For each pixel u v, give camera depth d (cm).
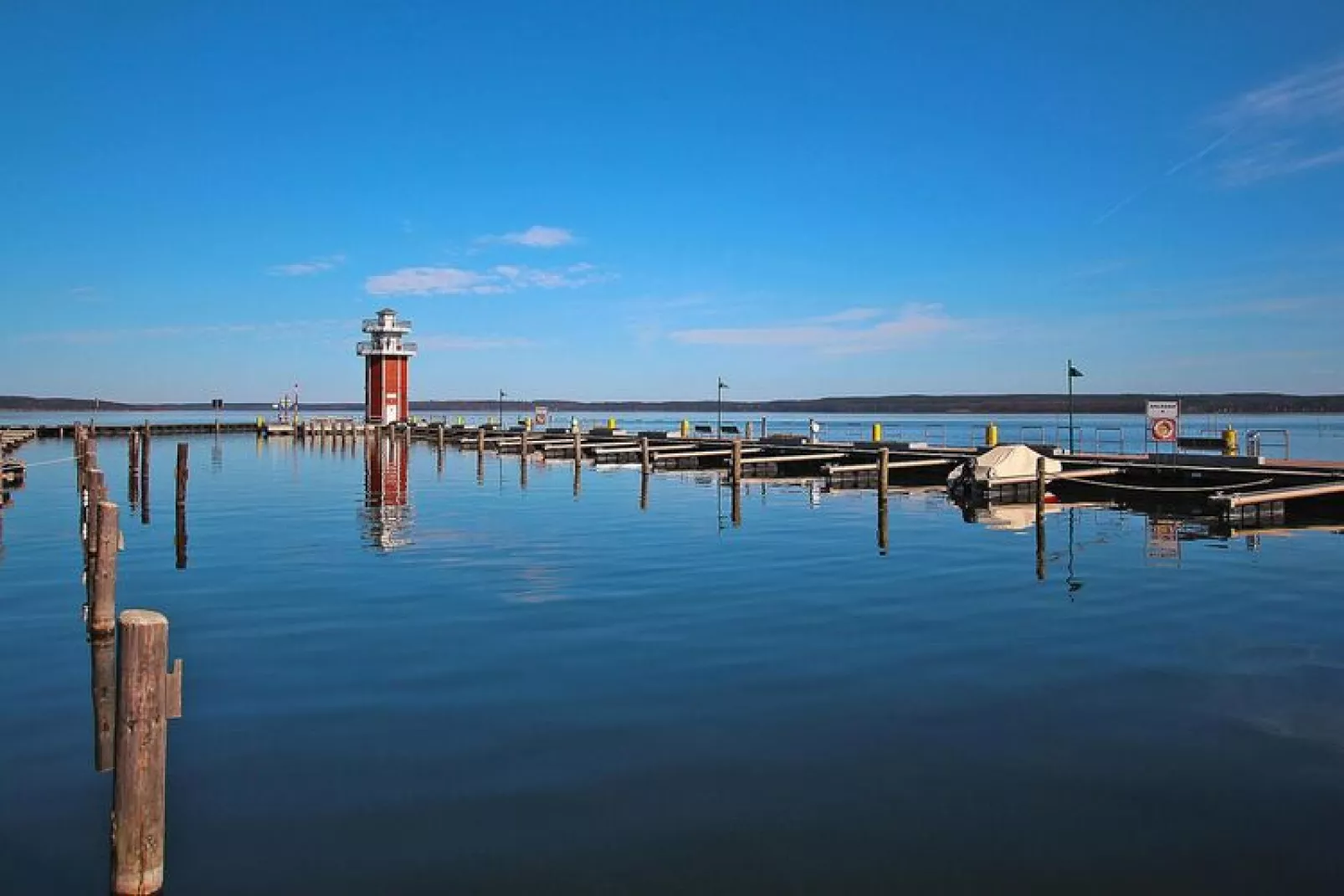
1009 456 3275
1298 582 1788
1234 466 3300
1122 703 1073
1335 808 795
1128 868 696
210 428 10869
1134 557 2083
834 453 4400
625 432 7562
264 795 820
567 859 709
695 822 768
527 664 1223
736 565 1986
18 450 6825
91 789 845
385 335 9544
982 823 768
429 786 840
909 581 1802
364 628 1423
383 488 3972
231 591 1714
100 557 1293
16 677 1185
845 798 814
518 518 2853
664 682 1147
